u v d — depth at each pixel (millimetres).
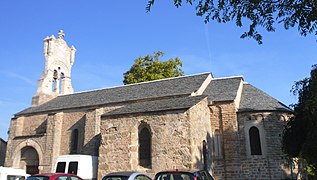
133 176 12836
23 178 21844
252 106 23359
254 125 22359
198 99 21141
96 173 20938
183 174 11477
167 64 42406
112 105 27656
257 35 10266
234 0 9828
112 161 19438
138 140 19438
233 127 22531
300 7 9430
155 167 18016
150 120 19156
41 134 29859
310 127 15375
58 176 13219
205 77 28469
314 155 15883
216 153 22562
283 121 22312
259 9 9852
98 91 34000
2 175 20438
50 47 39000
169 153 17953
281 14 9859
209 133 22484
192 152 17547
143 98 26219
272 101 23969
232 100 23094
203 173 12461
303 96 16703
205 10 9984
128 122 19844
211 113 23547
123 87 32594
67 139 29391
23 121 33438
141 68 42500
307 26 9703
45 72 38000
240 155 22031
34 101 36344
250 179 21391
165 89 27484
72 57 41844
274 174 21031
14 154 30516
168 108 18891
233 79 28344
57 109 31266
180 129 18109
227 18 10102
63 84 39531
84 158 20500
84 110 29484
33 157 30188
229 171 21750
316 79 14234
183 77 30266
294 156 18344
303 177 21266
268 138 21781
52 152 28531
